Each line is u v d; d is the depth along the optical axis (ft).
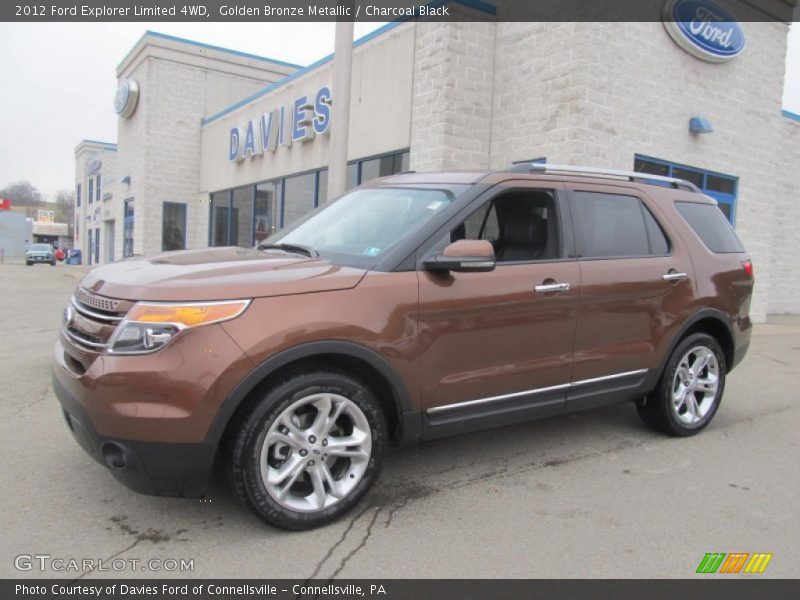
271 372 10.25
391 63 38.29
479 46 34.58
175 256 12.54
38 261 151.12
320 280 10.87
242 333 9.93
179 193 71.51
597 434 16.57
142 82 70.38
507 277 12.74
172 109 70.44
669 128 34.58
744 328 17.43
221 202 67.05
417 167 35.91
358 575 9.56
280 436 10.41
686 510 12.12
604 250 14.57
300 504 10.79
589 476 13.69
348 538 10.66
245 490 10.20
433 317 11.72
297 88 50.75
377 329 11.03
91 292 10.87
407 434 11.73
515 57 33.86
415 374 11.57
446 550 10.38
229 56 73.15
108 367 9.67
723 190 38.75
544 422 17.54
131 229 78.64
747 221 40.19
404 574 9.64
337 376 10.83
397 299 11.34
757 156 40.06
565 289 13.44
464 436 16.20
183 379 9.59
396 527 11.10
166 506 11.55
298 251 13.10
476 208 12.81
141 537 10.46
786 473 14.16
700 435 16.74
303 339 10.30
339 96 29.19
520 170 13.80
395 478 13.33
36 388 19.57
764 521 11.73
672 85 34.50
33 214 387.75
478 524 11.32
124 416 9.52
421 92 35.65
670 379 15.72
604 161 31.50
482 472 13.76
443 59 33.83
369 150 40.60
